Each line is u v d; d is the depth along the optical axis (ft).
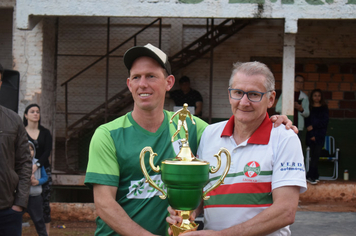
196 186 5.42
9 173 8.86
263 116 6.14
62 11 17.03
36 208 13.32
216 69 25.14
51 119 20.86
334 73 25.02
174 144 6.43
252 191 5.84
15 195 9.22
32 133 14.80
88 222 18.76
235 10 16.72
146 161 6.16
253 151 5.98
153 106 6.13
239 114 5.90
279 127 6.08
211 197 6.15
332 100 25.03
